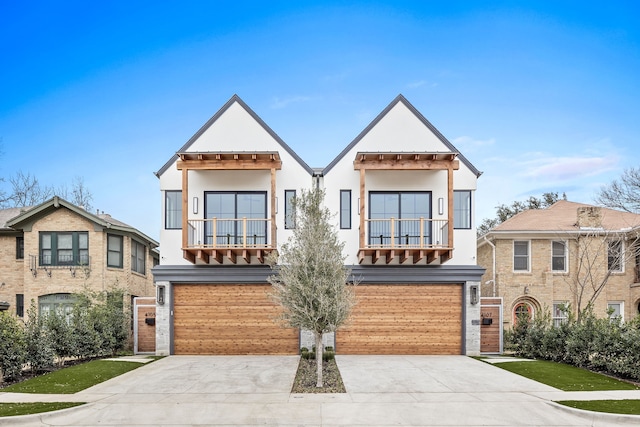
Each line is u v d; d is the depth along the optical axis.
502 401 9.90
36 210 20.17
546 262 21.05
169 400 10.09
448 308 16.81
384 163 16.30
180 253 16.92
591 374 12.91
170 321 16.66
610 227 21.45
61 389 11.15
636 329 12.49
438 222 16.95
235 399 10.13
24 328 13.66
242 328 16.67
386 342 16.64
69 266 20.27
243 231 16.17
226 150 17.25
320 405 9.60
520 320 17.88
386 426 8.29
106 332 16.72
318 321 11.14
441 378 12.30
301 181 17.12
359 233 16.58
